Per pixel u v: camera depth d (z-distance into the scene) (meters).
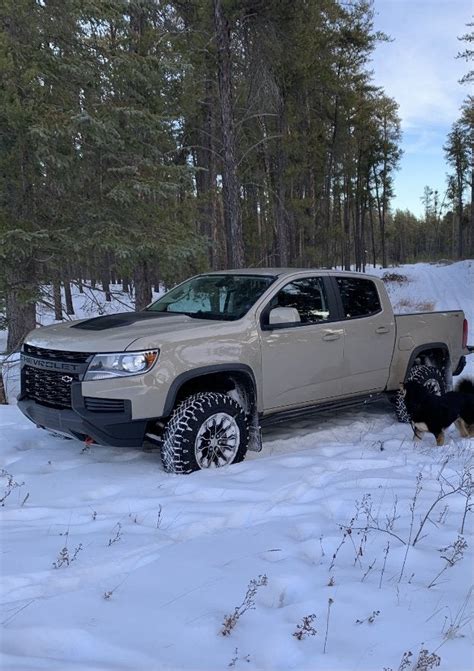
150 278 12.61
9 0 7.49
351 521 3.47
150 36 10.69
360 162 42.78
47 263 7.97
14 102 7.60
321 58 20.61
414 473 4.60
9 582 2.73
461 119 40.47
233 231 13.23
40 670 2.00
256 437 4.98
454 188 60.31
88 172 8.36
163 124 9.54
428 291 28.58
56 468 4.77
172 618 2.41
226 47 12.76
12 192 8.00
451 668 2.09
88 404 4.23
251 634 2.30
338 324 5.66
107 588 2.71
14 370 9.11
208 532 3.48
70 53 8.35
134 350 4.27
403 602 2.58
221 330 4.77
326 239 27.78
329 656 2.15
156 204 9.18
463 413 5.60
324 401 5.65
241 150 19.25
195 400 4.59
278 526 3.50
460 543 3.15
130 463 4.86
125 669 2.04
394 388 6.34
